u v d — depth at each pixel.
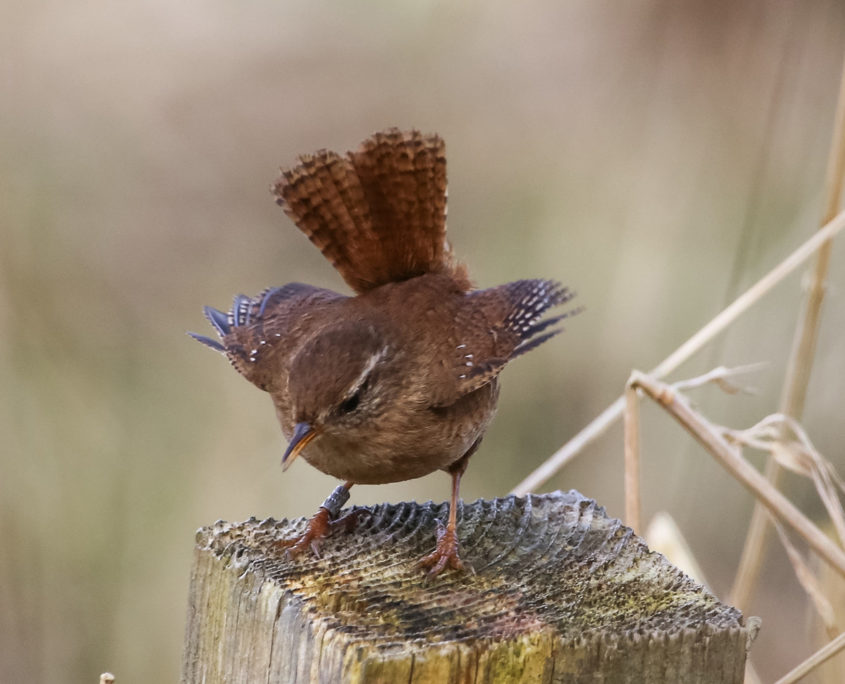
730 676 4.89
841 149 7.52
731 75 13.83
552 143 14.32
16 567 10.75
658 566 5.42
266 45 15.16
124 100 14.53
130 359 12.70
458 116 14.59
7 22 14.27
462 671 4.64
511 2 14.82
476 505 6.01
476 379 6.53
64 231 13.28
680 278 12.84
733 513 11.52
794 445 6.86
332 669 4.70
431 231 6.93
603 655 4.76
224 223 14.38
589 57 14.59
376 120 14.76
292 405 6.20
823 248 7.45
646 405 12.11
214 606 5.39
